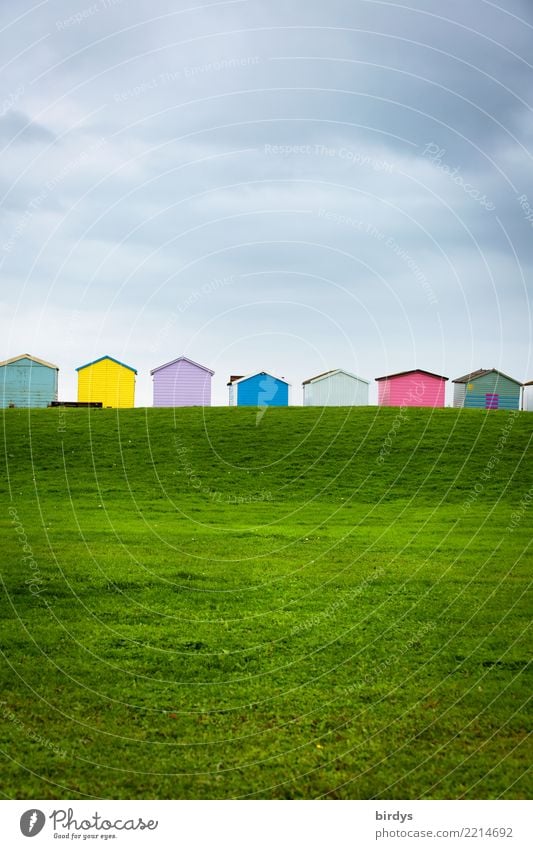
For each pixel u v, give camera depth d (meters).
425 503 30.39
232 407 49.47
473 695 11.56
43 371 53.03
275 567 19.47
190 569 19.00
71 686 11.79
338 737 10.37
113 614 15.33
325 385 53.88
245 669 12.72
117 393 53.78
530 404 54.56
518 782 9.37
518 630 14.57
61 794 9.07
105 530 24.06
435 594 17.02
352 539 23.30
